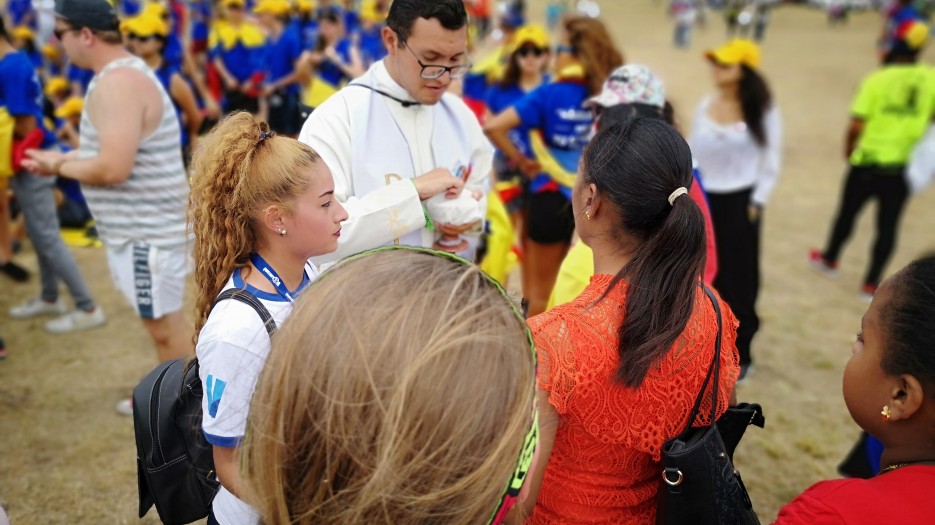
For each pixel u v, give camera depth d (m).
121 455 3.04
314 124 1.97
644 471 1.45
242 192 1.38
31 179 3.62
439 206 2.01
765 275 5.43
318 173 1.42
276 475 0.82
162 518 1.62
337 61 6.76
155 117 2.69
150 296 2.84
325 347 0.79
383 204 1.87
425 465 0.76
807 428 3.48
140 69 2.67
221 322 1.33
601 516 1.41
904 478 1.11
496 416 0.79
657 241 1.32
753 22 28.31
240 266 1.46
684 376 1.35
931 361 1.08
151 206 2.76
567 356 1.26
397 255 0.90
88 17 2.54
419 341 0.78
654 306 1.29
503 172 4.21
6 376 3.59
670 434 1.37
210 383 1.32
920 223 6.72
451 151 2.21
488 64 5.80
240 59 6.91
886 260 4.93
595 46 3.44
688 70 16.19
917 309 1.10
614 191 1.36
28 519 2.64
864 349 1.19
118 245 2.81
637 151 1.35
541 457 1.25
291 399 0.80
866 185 4.93
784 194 7.47
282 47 6.55
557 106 3.45
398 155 2.05
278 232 1.43
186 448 1.58
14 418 3.25
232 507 1.39
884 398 1.16
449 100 2.29
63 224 4.07
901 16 6.50
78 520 2.66
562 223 3.58
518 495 0.91
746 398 3.72
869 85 4.79
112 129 2.57
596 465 1.38
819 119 11.06
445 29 1.85
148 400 1.57
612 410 1.30
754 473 3.14
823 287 5.23
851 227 5.22
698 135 3.78
